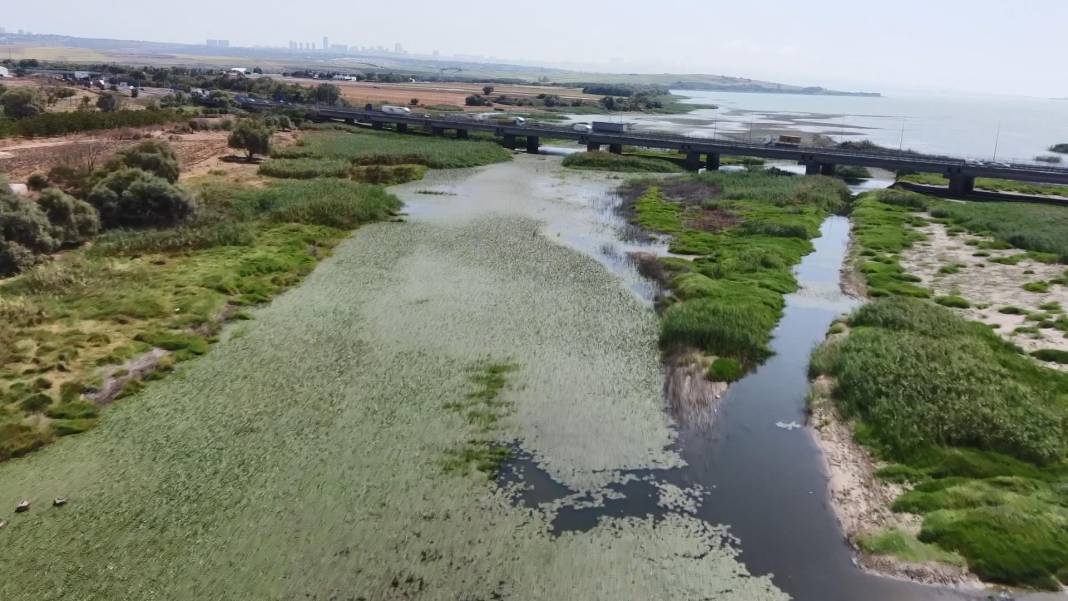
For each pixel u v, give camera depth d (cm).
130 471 2272
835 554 1925
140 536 1977
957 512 1995
